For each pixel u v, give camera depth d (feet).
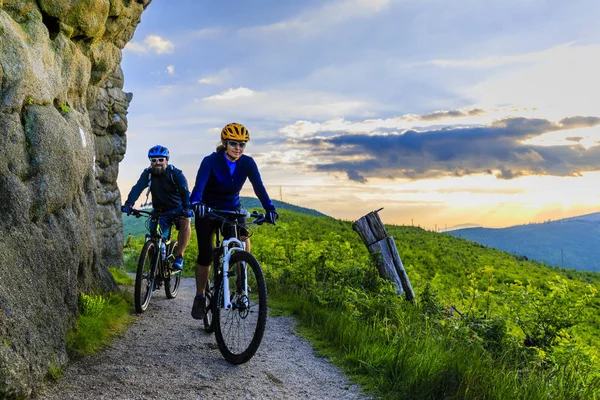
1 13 13.89
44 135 14.02
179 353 15.37
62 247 14.34
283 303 24.99
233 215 15.90
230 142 15.90
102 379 12.41
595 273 284.61
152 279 21.95
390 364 15.16
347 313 21.84
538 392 13.03
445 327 20.80
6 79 12.96
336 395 13.26
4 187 12.33
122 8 22.72
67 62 17.95
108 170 37.83
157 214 22.85
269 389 13.06
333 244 29.60
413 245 244.01
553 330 20.38
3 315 10.38
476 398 12.50
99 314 16.51
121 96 39.58
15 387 9.80
